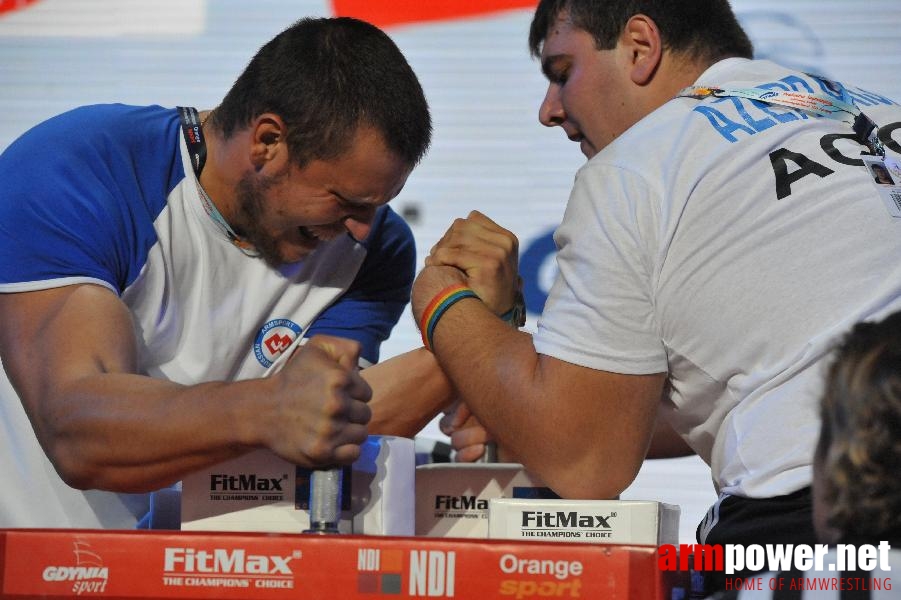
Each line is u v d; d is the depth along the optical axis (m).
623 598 2.62
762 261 3.36
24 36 10.12
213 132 4.20
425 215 9.90
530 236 9.81
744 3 9.84
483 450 4.18
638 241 3.45
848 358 2.48
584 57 4.15
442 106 9.99
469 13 10.05
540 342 3.54
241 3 10.14
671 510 3.35
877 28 9.71
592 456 3.48
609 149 3.68
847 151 3.51
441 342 3.77
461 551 2.66
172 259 4.21
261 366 4.54
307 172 3.88
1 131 10.04
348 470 3.21
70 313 3.75
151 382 3.44
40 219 3.89
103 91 10.09
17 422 4.36
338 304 4.72
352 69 3.82
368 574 2.66
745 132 3.54
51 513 4.37
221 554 2.70
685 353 3.46
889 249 3.33
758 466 3.21
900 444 2.37
